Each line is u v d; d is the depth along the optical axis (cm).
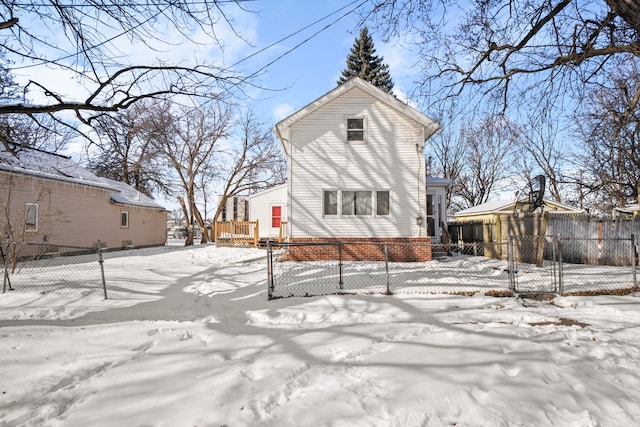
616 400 305
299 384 349
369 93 1443
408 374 354
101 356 430
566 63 725
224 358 420
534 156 2984
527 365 370
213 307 701
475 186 3912
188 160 3009
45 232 1519
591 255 1263
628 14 478
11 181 1284
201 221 3403
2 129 829
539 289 802
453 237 1998
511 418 280
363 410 292
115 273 1075
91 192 1917
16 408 314
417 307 668
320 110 1449
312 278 978
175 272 1134
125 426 277
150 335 512
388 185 1427
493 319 597
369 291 806
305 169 1433
